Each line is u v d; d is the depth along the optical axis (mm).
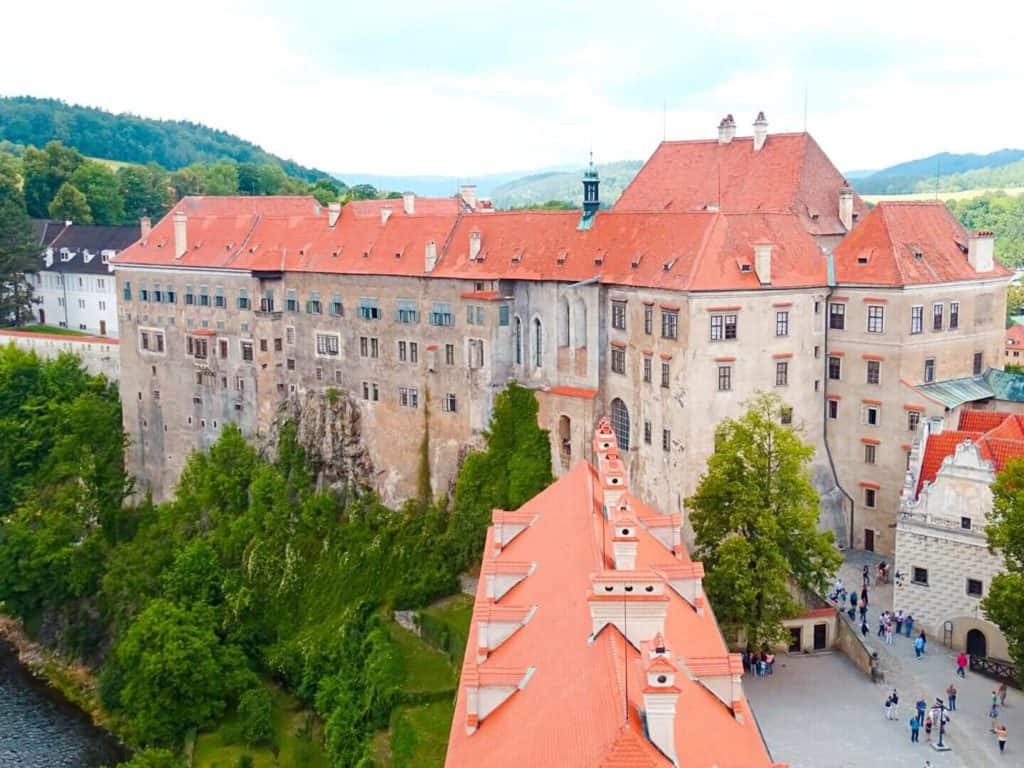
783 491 82500
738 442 83812
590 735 38062
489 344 115000
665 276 98750
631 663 42094
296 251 139875
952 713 74562
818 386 104438
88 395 165750
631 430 104875
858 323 102188
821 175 117000
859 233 104875
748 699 76938
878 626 88500
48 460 158875
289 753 102188
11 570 136875
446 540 116375
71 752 107125
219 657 112250
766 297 98750
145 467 158625
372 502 127938
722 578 79250
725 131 123438
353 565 121250
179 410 153125
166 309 152375
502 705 48688
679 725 40406
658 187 125688
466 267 118438
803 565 82562
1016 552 73062
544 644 49781
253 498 134750
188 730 106375
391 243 129000
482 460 116062
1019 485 75562
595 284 106750
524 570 61531
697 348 96000
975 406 103312
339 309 132750
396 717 93438
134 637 112438
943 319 102688
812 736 71375
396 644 106562
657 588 45406
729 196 118500
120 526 152875
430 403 123125
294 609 122750
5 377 165500
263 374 141625
